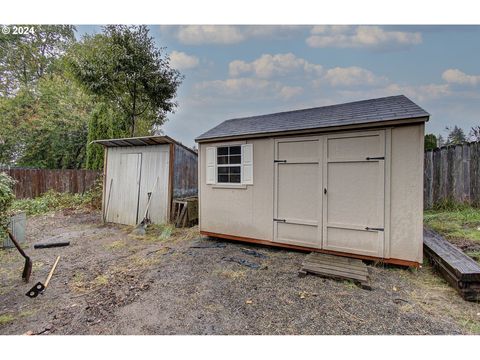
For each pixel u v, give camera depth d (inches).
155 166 276.1
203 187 215.0
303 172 166.7
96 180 397.4
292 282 125.5
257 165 185.6
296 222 169.6
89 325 94.8
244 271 141.4
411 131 132.0
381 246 140.7
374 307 100.7
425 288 116.3
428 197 259.3
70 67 380.8
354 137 148.1
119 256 176.2
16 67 590.2
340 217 153.8
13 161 505.4
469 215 220.7
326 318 94.3
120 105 407.8
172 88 405.1
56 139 521.0
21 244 204.5
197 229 249.9
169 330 90.6
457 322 90.5
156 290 121.6
